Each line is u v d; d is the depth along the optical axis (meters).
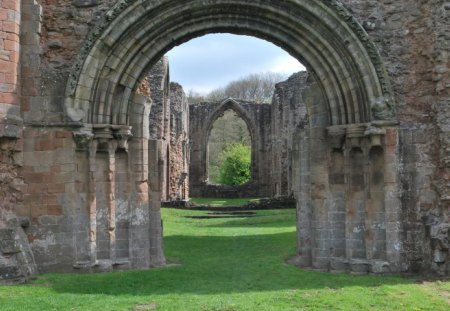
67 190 13.03
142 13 13.24
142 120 14.22
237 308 9.41
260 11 13.72
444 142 12.60
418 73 13.25
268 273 13.15
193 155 56.59
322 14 13.36
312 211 14.19
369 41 13.20
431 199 13.02
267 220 27.22
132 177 14.06
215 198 54.47
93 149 13.29
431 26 13.00
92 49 13.11
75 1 13.41
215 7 13.66
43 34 13.33
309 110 14.33
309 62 13.95
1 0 12.34
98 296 10.41
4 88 12.31
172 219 28.53
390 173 13.12
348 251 13.59
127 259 13.75
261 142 54.66
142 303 9.83
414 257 13.05
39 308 9.39
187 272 13.30
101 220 13.58
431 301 9.97
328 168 14.02
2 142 12.30
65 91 13.11
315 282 11.93
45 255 12.95
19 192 12.84
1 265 11.62
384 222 13.25
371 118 13.20
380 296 10.34
